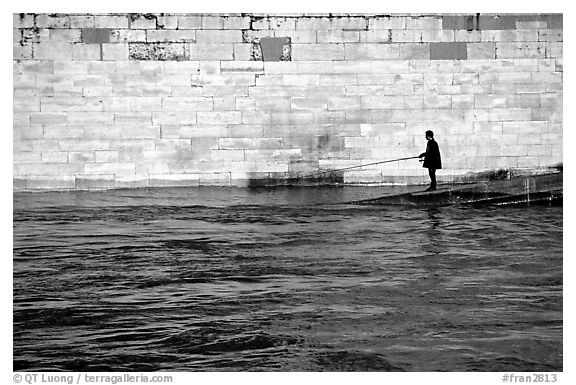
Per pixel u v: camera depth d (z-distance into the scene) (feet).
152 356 35.40
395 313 39.65
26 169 62.03
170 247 50.57
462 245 50.57
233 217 56.80
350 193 62.13
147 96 62.80
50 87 62.13
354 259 48.11
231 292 42.73
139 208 58.65
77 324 38.70
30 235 52.85
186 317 39.34
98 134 62.49
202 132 63.05
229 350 35.76
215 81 63.16
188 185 63.00
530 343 36.32
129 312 40.09
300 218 56.70
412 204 60.39
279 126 63.36
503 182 61.21
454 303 40.83
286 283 44.09
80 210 57.93
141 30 62.75
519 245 50.55
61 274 45.68
